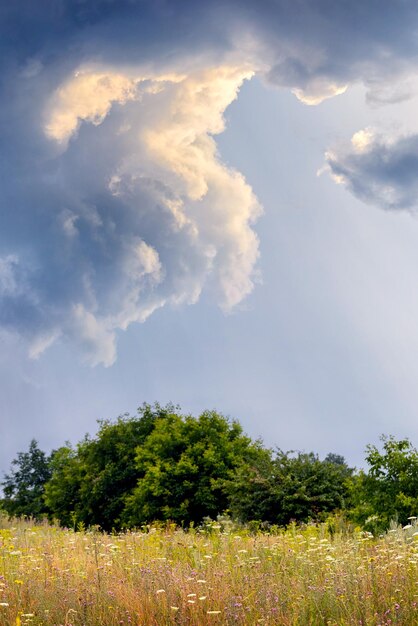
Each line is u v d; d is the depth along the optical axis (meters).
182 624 7.41
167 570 9.51
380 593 7.72
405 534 11.97
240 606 7.71
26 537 14.36
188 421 32.19
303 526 17.81
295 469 22.78
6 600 8.12
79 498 37.31
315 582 8.50
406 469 15.85
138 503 31.08
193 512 29.52
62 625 7.51
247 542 12.80
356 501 16.48
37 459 52.75
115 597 8.25
